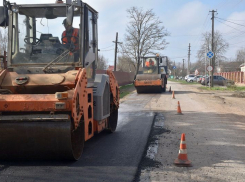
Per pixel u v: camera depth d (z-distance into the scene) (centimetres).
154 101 2002
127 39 4791
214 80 4256
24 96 593
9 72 683
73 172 589
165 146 802
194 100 2056
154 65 2798
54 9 739
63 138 588
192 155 720
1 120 580
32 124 585
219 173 592
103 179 553
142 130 1025
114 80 977
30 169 605
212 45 3731
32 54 727
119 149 769
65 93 577
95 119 787
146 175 578
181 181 548
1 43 1861
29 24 739
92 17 838
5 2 719
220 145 817
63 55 718
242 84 4534
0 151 609
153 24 4772
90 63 792
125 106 1728
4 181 539
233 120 1222
